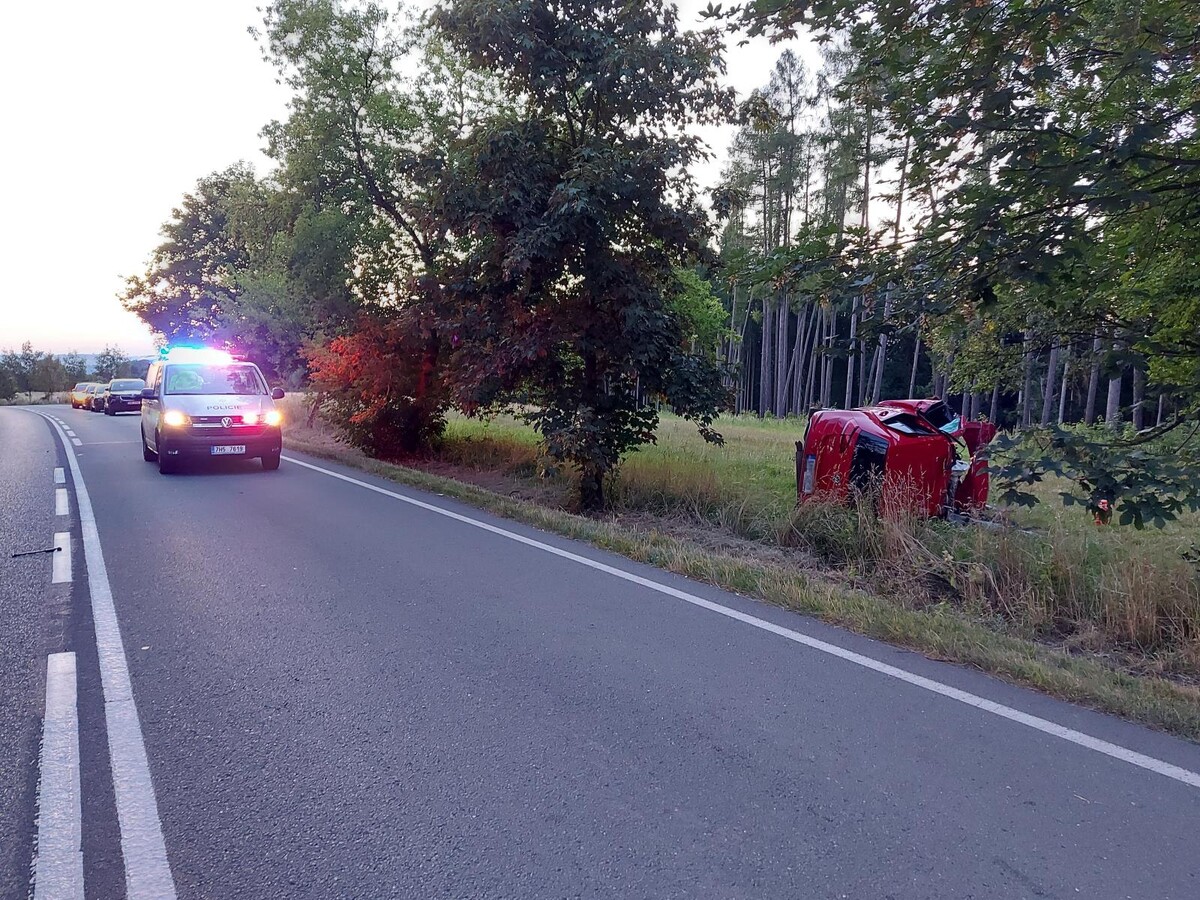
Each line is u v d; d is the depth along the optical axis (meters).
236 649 4.78
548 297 10.62
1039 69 4.38
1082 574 6.50
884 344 5.86
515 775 3.31
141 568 6.66
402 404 15.84
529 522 8.76
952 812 3.05
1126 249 5.21
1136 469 4.47
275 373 38.00
